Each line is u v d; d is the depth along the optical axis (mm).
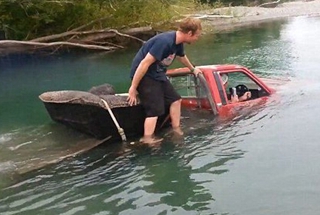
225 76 7945
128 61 16094
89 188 5629
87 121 6773
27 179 5895
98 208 5152
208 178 5746
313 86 9180
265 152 6395
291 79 10031
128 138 7047
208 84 7629
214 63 14344
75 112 6820
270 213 4859
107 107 6625
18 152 6664
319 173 5672
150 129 6875
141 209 5090
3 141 7156
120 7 20656
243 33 22188
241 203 5090
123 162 6277
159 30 20750
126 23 20641
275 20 28188
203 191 5414
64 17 20453
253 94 8445
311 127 7148
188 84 7840
